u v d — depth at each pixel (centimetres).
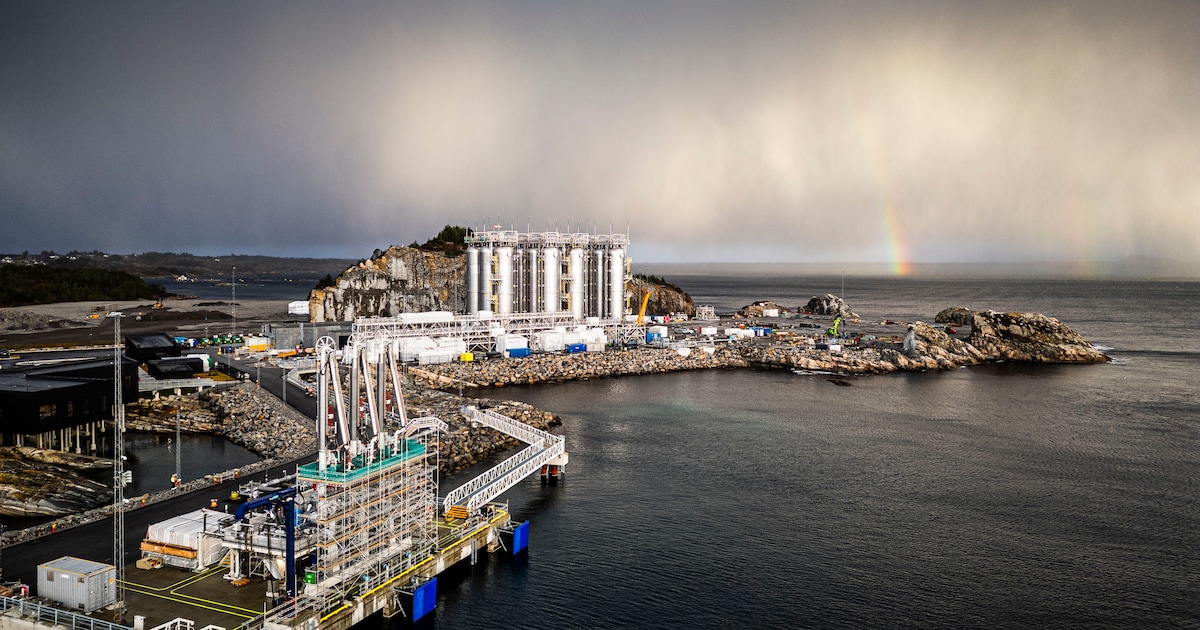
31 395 10769
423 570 7106
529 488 10794
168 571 6650
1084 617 7288
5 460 10094
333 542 6266
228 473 9712
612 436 13950
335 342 6812
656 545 8806
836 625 7056
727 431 14550
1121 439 14325
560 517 9631
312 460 10362
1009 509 10288
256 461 11356
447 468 11062
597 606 7294
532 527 9269
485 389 18712
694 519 9688
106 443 12531
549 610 7181
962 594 7725
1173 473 12069
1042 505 10481
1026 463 12594
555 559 8338
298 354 19950
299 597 6019
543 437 11562
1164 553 8831
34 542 7412
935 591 7781
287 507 6012
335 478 6341
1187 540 9231
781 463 12350
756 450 13150
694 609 7288
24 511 8975
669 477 11450
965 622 7162
